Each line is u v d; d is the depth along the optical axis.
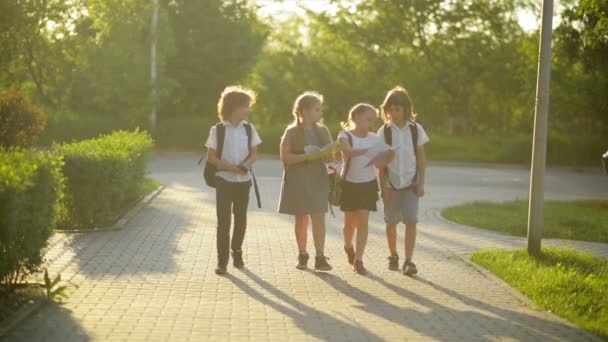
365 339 8.19
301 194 12.04
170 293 10.27
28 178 9.09
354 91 70.69
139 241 14.77
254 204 22.39
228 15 63.53
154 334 8.15
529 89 59.72
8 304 9.16
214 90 64.31
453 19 65.19
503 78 65.44
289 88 73.50
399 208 12.34
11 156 9.92
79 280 10.90
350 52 72.06
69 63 58.84
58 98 59.88
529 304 10.26
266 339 8.06
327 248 14.66
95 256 12.95
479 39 65.44
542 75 13.82
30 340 7.83
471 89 67.31
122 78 51.41
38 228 9.71
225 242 11.84
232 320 8.85
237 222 12.41
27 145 32.78
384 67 69.38
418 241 16.06
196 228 16.92
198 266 12.38
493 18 65.19
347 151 11.93
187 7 61.78
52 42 59.22
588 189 35.94
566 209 24.62
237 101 12.31
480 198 27.75
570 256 14.15
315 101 12.10
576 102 54.56
